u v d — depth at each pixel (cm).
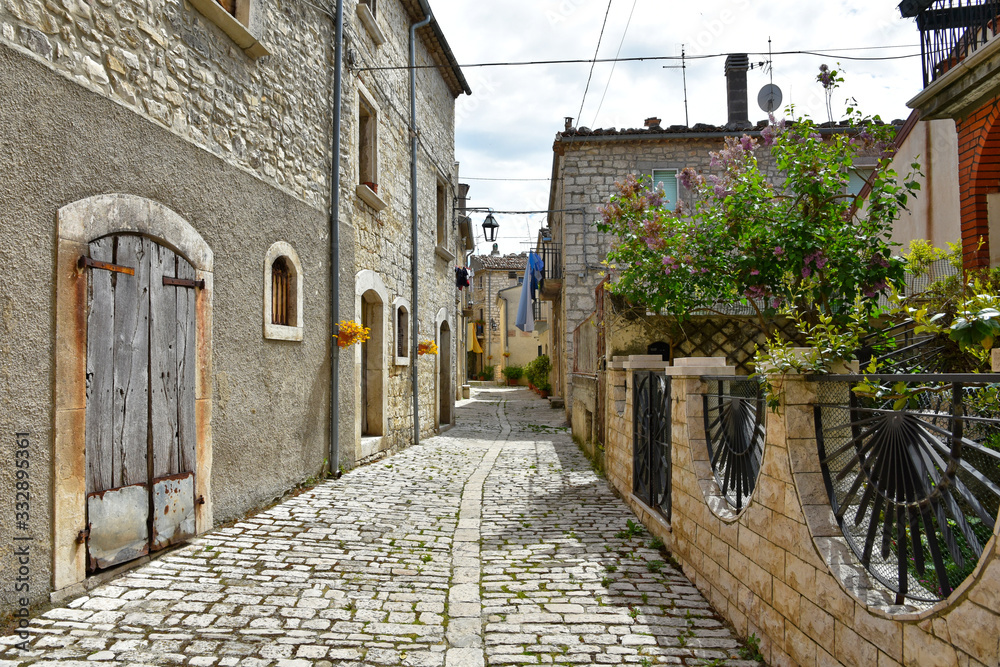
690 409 454
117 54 414
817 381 295
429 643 333
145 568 422
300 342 671
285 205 643
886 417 253
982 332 222
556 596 401
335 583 413
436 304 1301
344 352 785
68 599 364
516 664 311
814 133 563
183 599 375
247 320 567
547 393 2541
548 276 1689
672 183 1435
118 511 406
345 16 799
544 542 516
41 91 354
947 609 196
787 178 580
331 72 760
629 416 646
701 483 424
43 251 354
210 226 513
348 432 792
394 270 995
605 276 891
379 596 395
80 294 378
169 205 462
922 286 569
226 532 508
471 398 2566
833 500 285
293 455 655
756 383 367
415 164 1100
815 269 542
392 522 563
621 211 682
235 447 546
